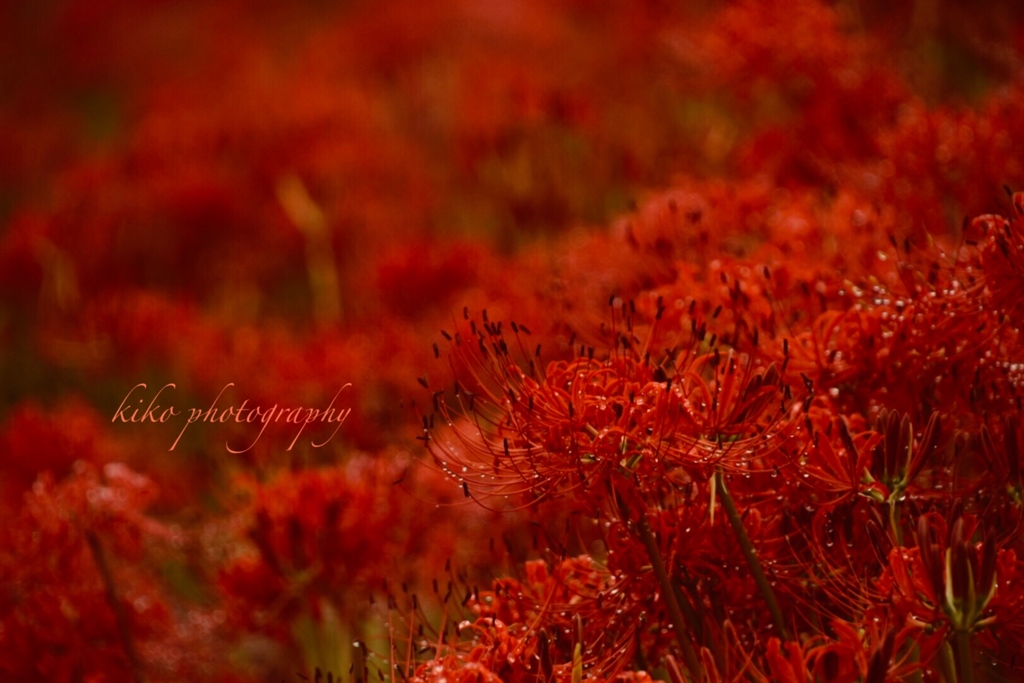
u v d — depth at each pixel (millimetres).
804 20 2553
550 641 1899
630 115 3736
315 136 4375
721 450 1883
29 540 2170
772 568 1935
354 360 2482
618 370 1901
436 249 3000
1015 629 1849
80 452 2467
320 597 2186
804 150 2463
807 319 2043
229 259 3979
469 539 2203
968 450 1982
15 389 3545
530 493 1914
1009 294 1941
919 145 2201
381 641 2207
